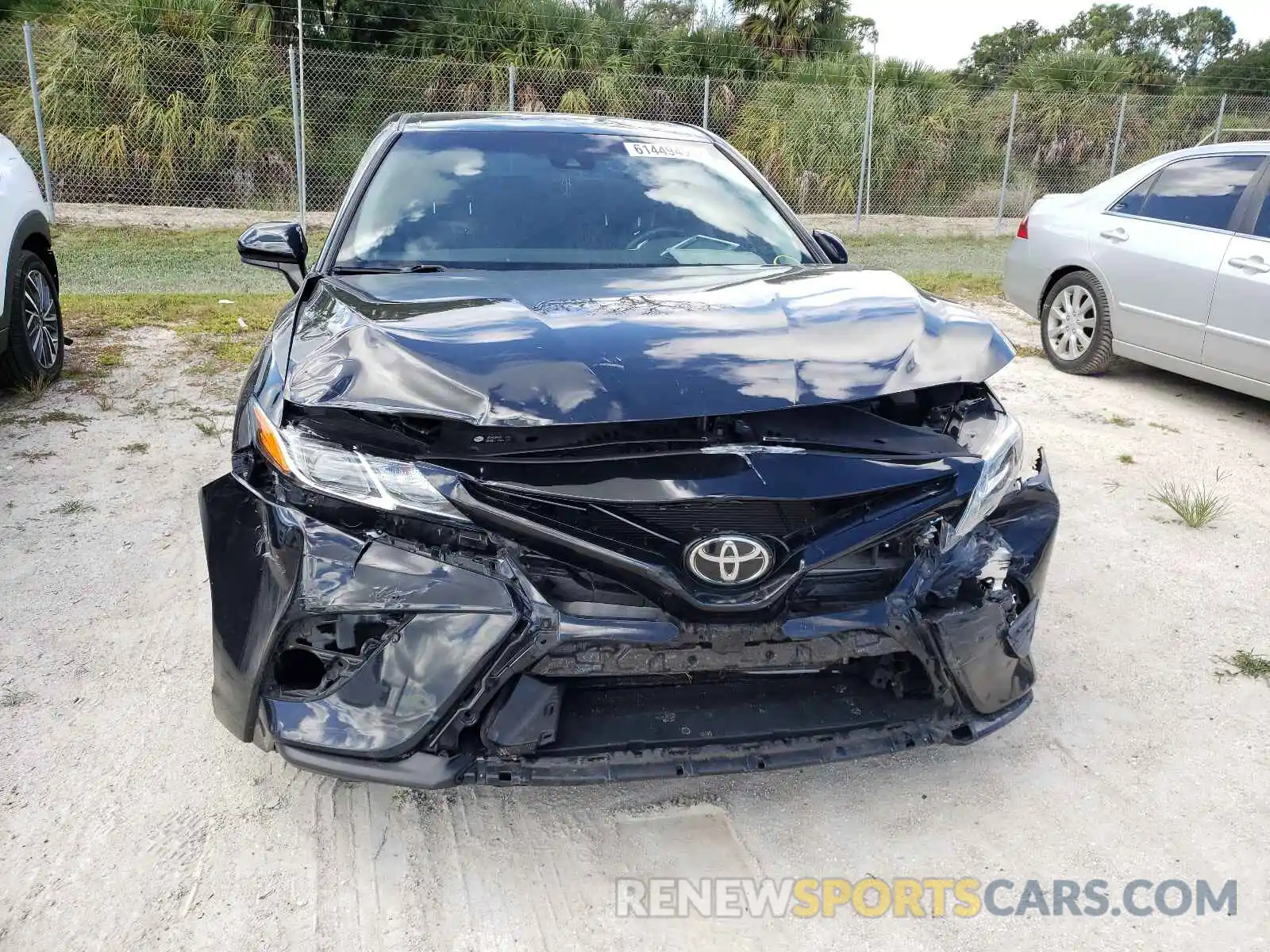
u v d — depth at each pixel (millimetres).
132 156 13328
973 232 14656
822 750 1963
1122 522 3945
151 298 7543
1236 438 5020
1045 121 16453
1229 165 5277
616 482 1841
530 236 2949
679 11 17391
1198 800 2330
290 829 2166
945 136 16016
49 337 5277
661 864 2102
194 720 2529
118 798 2240
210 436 4582
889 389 2021
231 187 13758
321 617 1843
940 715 2068
